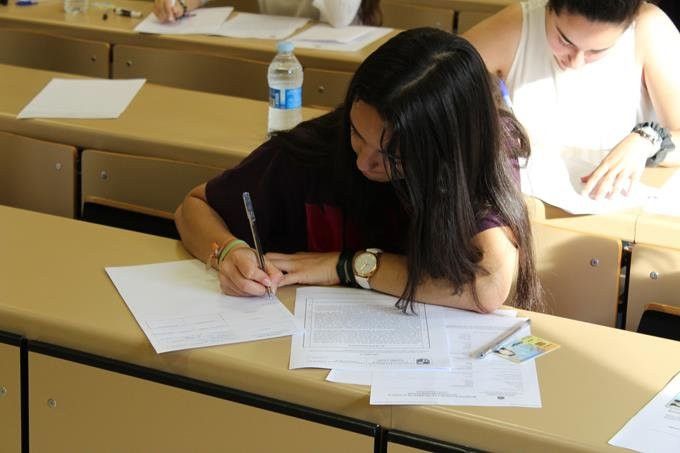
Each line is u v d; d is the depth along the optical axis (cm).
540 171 252
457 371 166
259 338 175
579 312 238
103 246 206
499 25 265
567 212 241
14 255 200
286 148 203
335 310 185
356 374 165
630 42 263
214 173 267
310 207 202
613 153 253
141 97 303
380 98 167
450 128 170
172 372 173
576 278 236
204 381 171
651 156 260
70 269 196
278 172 204
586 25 243
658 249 228
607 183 247
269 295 189
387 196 193
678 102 264
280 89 280
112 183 274
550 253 236
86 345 177
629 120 268
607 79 263
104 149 276
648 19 264
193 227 205
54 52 381
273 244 211
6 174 284
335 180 195
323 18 398
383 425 161
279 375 165
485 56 264
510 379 165
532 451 152
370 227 197
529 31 263
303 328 178
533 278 196
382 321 181
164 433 177
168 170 268
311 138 202
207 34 375
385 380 164
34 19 385
